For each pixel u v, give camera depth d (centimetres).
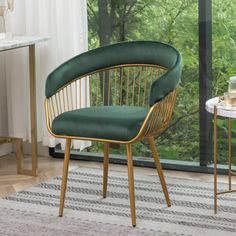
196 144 411
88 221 314
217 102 316
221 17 394
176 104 411
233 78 311
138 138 296
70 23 408
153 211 327
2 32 433
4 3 432
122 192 360
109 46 340
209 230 299
